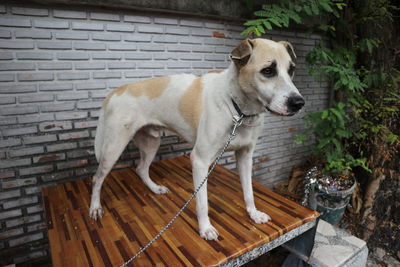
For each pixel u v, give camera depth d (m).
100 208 1.82
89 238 1.56
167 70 2.58
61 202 1.97
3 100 1.94
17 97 1.99
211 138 1.45
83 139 2.32
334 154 2.92
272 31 3.05
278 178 3.80
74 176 2.36
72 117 2.23
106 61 2.26
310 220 1.73
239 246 1.45
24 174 2.13
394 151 3.08
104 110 1.88
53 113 2.15
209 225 1.55
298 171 3.79
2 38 1.86
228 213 1.80
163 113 1.77
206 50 2.76
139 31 2.34
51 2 1.92
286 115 1.22
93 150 2.39
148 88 1.80
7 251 2.18
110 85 2.33
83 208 1.89
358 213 3.22
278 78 1.26
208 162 1.52
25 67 1.97
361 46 2.94
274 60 1.26
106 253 1.42
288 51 1.49
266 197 2.02
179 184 2.29
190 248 1.44
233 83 1.39
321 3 2.36
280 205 1.89
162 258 1.37
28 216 2.22
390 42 3.23
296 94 1.20
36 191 2.21
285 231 1.60
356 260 2.05
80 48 2.13
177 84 1.71
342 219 3.27
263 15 2.22
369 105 3.04
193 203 1.96
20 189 2.14
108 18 2.19
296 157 3.92
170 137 2.84
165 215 1.80
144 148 2.14
